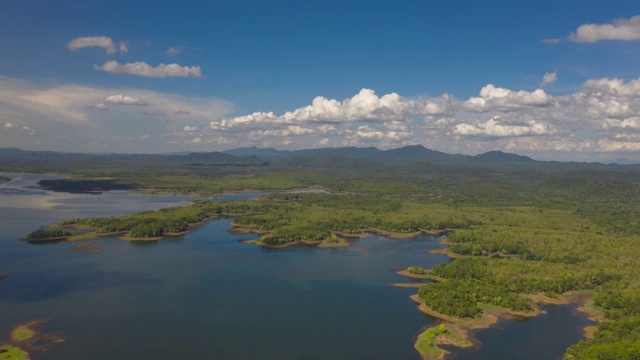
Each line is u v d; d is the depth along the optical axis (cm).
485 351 17538
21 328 18625
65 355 16562
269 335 18588
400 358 16988
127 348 17238
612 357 15488
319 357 16975
